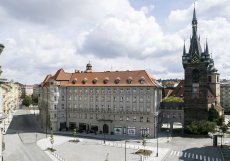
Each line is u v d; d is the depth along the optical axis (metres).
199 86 122.69
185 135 116.06
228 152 87.88
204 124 114.31
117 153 85.88
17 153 84.62
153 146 96.62
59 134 118.50
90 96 126.12
